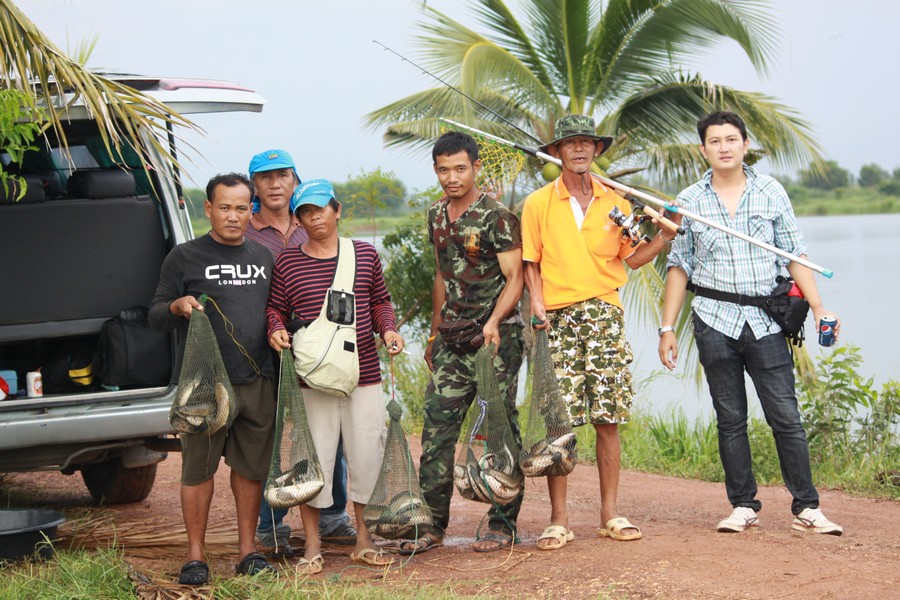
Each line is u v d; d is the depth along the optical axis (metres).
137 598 4.52
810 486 5.40
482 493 5.04
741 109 15.07
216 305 4.87
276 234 5.86
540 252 5.27
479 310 5.18
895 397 8.23
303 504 4.89
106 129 6.15
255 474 4.91
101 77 5.77
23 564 5.04
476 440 5.07
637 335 14.42
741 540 5.17
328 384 4.85
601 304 5.18
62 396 5.42
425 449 5.32
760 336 5.32
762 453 8.08
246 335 4.89
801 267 5.36
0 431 5.26
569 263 5.17
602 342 5.16
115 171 6.07
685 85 15.15
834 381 8.43
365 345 5.06
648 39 15.15
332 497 5.37
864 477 7.51
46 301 5.85
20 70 5.41
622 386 5.17
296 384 4.84
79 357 6.13
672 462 8.95
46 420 5.31
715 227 5.21
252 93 6.17
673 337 5.60
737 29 14.37
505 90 15.37
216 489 7.44
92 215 5.89
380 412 5.14
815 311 5.30
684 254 5.57
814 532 5.33
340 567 5.07
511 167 5.47
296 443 4.80
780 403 5.36
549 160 5.20
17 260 5.80
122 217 5.93
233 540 5.70
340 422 5.10
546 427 5.05
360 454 5.07
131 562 5.18
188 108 5.95
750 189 5.40
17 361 6.19
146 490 7.02
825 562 4.72
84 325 5.91
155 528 6.02
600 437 5.28
